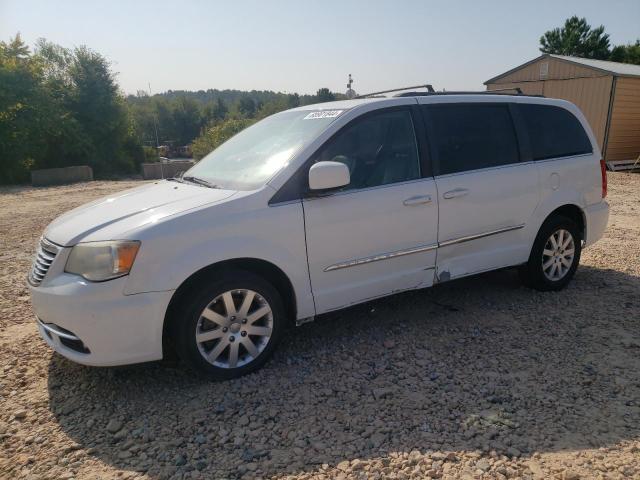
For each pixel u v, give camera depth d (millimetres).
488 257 4617
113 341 3154
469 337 4184
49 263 3369
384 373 3631
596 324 4398
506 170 4605
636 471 2598
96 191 15984
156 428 3047
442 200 4219
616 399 3258
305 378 3576
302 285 3705
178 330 3342
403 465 2676
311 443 2873
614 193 12312
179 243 3240
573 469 2617
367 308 4836
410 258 4168
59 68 32781
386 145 4078
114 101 33812
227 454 2801
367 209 3871
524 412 3125
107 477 2643
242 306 3514
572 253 5203
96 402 3336
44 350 4070
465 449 2793
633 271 5840
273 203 3555
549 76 19906
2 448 2896
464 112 4520
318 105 4500
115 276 3117
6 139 23172
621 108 18219
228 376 3531
